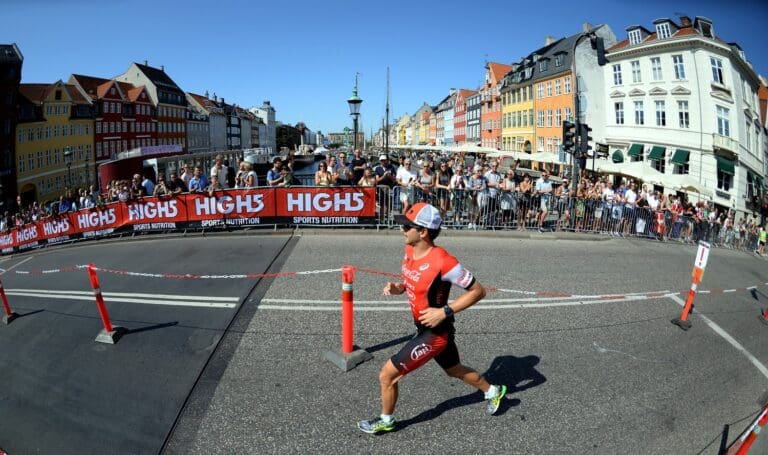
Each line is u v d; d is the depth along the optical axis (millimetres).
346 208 11680
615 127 37312
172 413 4125
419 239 3252
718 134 29078
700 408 4328
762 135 36500
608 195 14609
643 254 11328
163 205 12297
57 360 5312
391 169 13109
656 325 6336
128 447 3750
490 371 4793
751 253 19250
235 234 11578
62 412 4332
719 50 29984
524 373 4785
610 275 8766
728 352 5668
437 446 3627
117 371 4938
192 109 89375
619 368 5004
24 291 8570
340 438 3719
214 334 5672
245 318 6129
